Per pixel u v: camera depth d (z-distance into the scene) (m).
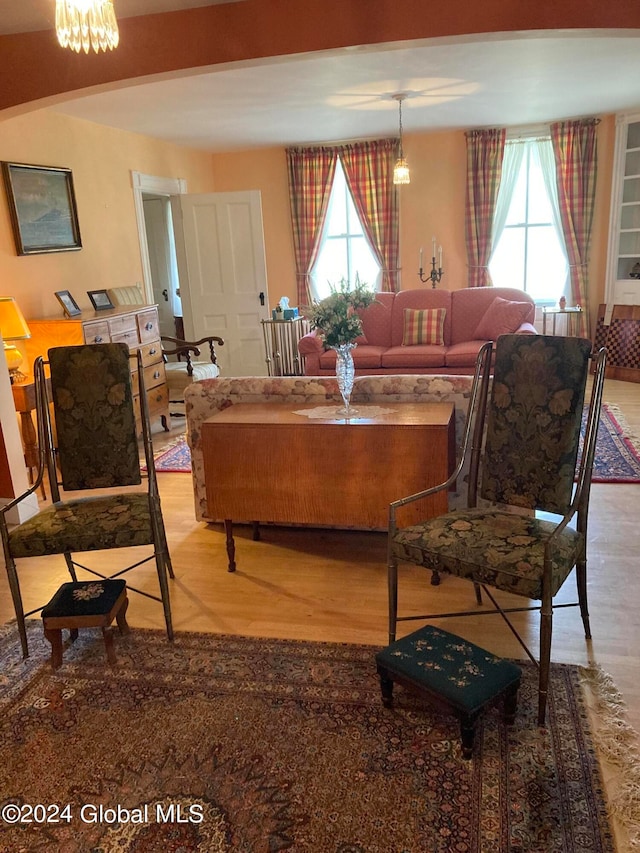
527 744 1.87
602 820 1.62
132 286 5.61
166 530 3.47
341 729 1.96
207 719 2.04
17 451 3.62
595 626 2.45
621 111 6.28
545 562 1.89
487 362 2.39
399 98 5.14
